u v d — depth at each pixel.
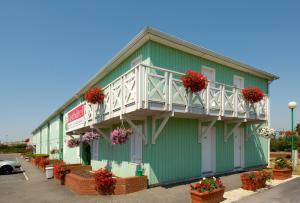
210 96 10.81
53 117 30.30
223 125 13.22
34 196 9.92
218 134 12.92
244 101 12.49
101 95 11.48
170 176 10.55
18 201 9.27
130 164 11.41
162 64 10.76
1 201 9.41
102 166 14.59
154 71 10.36
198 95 10.24
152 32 9.85
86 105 13.87
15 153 57.47
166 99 9.13
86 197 9.00
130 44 10.78
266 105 13.85
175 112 9.42
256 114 13.04
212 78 13.02
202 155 12.01
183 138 11.23
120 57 12.25
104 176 9.23
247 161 14.42
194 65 12.11
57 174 14.02
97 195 9.17
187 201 7.86
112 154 13.37
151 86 8.88
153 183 9.95
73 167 15.45
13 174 18.77
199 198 7.08
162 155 10.39
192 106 9.95
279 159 11.18
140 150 10.66
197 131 11.85
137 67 8.81
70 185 10.98
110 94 10.84
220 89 11.24
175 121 11.03
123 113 9.62
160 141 10.39
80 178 9.77
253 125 14.92
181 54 11.61
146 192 9.15
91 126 13.04
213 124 11.74
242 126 14.41
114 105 10.46
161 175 10.25
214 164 12.49
